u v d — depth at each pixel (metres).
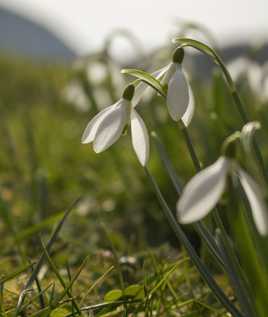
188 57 0.81
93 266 0.52
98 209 0.72
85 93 0.80
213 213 0.35
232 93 0.37
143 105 0.76
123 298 0.41
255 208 0.29
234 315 0.36
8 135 0.92
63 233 0.62
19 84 2.14
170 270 0.42
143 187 0.75
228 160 0.30
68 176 0.88
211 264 0.50
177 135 0.76
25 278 0.48
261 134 0.67
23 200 0.76
